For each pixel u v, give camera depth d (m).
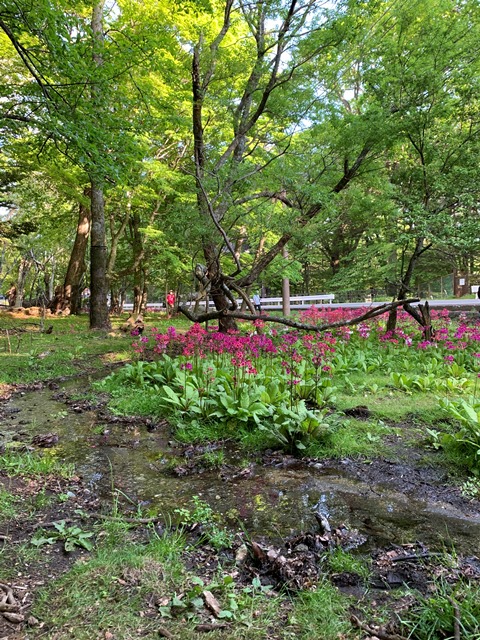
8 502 2.87
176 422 4.68
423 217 8.07
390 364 7.32
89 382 6.86
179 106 10.12
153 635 1.74
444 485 3.30
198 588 2.01
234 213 7.73
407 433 4.31
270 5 7.36
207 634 1.76
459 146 8.47
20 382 6.80
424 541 2.58
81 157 6.02
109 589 2.01
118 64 7.13
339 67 8.17
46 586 2.02
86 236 20.03
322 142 7.87
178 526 2.74
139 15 10.56
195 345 6.48
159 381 6.32
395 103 8.59
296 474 3.59
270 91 8.10
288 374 5.97
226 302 9.45
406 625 1.86
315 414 4.40
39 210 19.73
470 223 7.90
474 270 22.75
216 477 3.53
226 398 4.71
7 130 7.87
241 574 2.23
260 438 4.21
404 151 9.41
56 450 4.08
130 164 6.84
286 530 2.71
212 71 8.79
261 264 9.13
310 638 1.77
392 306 6.26
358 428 4.42
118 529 2.61
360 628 1.83
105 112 6.34
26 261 27.53
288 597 2.05
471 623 1.80
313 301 22.69
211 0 8.95
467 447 3.67
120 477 3.51
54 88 6.10
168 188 12.45
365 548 2.52
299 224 7.86
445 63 8.01
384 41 8.25
